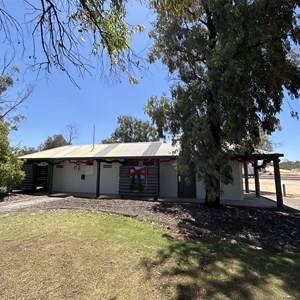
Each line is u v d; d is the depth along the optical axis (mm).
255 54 8008
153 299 3221
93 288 3459
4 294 3275
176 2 3842
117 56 3855
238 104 8359
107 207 9352
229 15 7727
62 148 19406
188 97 9125
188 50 9359
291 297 3373
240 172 13164
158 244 5316
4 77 13867
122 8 3398
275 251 5500
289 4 7375
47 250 4738
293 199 14258
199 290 3467
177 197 13898
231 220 8289
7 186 14305
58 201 11297
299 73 8555
